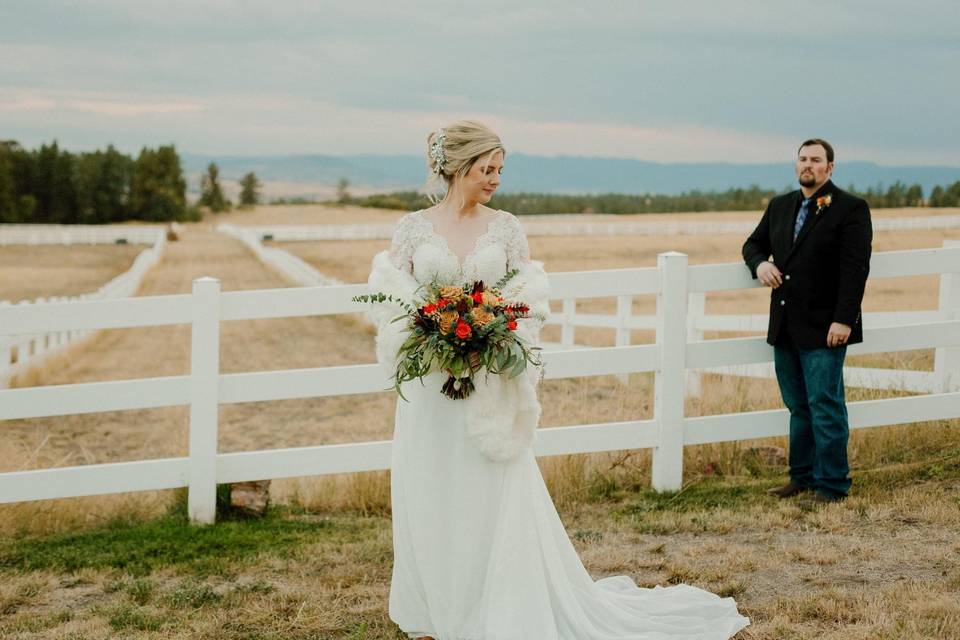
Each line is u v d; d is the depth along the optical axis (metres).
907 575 4.70
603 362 6.43
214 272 40.34
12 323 5.90
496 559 3.98
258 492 6.45
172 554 5.53
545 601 3.96
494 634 3.86
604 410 9.39
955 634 3.90
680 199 124.25
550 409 9.62
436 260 4.05
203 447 6.09
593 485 6.75
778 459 7.21
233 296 6.07
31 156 133.50
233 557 5.47
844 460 6.04
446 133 4.09
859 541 5.25
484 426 3.94
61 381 14.47
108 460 9.30
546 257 41.12
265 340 19.70
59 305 5.95
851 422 6.68
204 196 169.88
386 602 4.70
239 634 4.36
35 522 6.22
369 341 18.95
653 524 5.77
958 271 6.68
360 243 58.56
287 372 6.15
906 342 6.66
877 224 52.12
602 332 18.45
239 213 163.50
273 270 39.94
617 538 5.60
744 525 5.70
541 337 17.81
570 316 13.56
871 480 6.39
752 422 6.64
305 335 20.41
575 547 5.45
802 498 6.14
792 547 5.20
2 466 7.86
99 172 139.88
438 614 4.04
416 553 4.08
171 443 10.08
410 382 4.09
